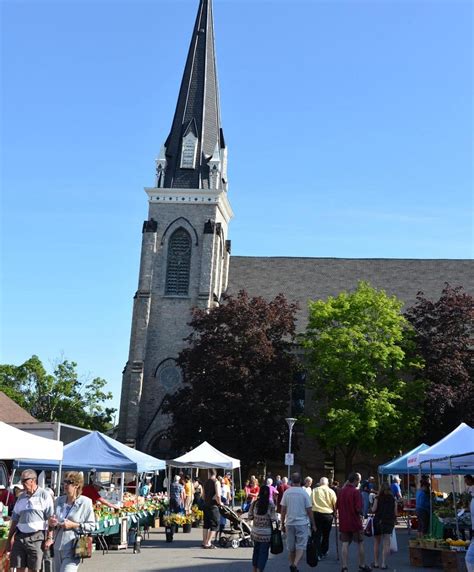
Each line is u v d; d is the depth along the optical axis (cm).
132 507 2980
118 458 2881
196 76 7588
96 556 2561
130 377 6700
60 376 7862
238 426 5556
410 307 6838
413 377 6406
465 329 6147
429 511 2941
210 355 5728
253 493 3631
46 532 1504
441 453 2319
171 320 6888
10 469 3262
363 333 5766
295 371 6162
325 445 5912
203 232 7019
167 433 6103
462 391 5731
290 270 7819
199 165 7262
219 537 3038
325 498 2511
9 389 7569
